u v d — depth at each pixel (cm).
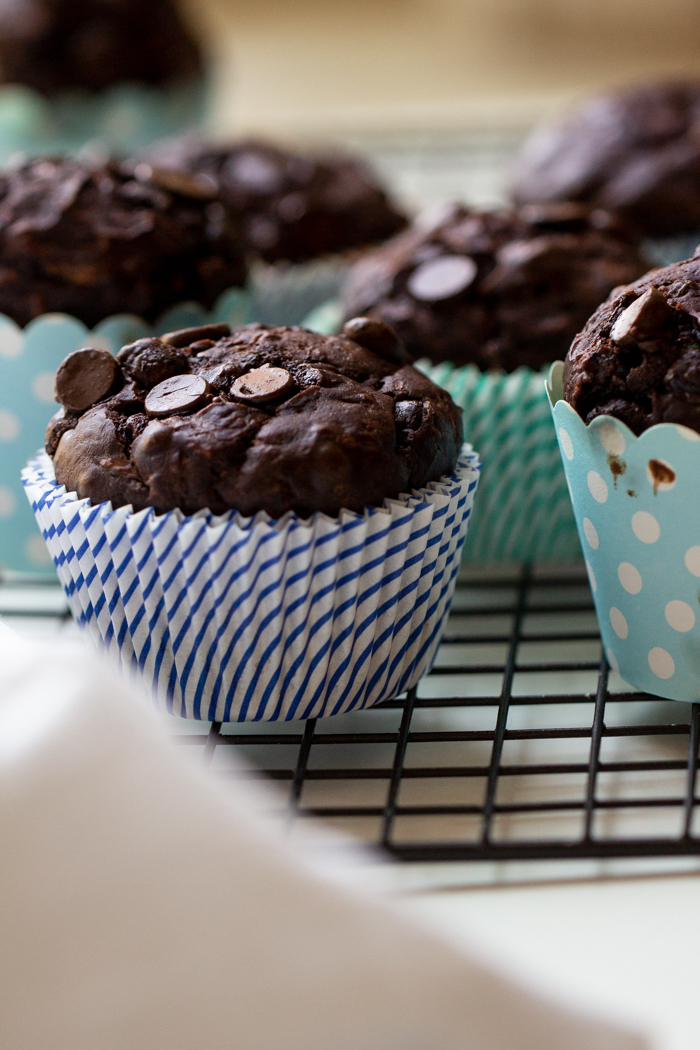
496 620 48
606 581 43
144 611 42
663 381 41
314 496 41
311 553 41
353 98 118
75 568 43
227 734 43
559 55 135
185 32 83
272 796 41
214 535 41
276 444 41
